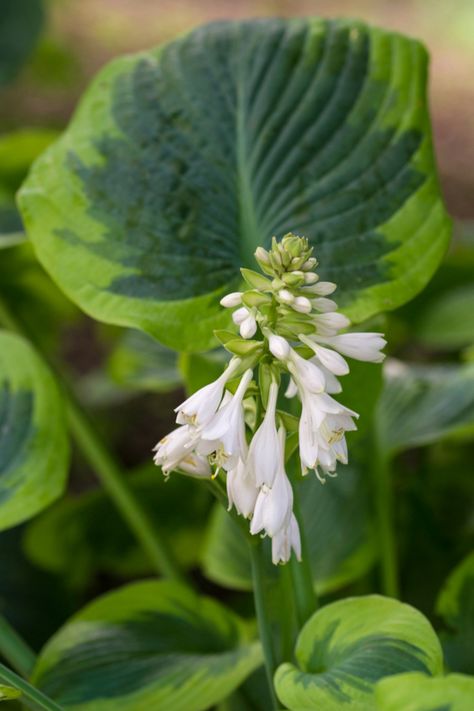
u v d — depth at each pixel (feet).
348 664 3.92
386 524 4.96
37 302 6.59
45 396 4.54
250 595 5.57
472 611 4.53
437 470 5.65
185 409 3.72
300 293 3.77
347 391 4.44
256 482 3.70
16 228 5.46
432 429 5.02
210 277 4.32
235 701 4.70
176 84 4.55
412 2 20.33
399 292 4.28
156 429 8.38
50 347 7.15
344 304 4.27
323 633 4.02
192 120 4.50
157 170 4.44
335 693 3.85
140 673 4.33
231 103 4.52
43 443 4.48
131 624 4.48
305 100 4.48
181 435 3.76
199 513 5.81
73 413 5.21
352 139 4.43
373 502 5.00
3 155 5.93
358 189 4.38
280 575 4.18
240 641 4.46
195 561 5.79
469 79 16.74
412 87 4.47
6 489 4.42
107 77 4.59
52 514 5.67
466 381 5.16
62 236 4.37
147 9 19.33
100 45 16.96
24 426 4.50
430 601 5.25
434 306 6.75
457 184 12.35
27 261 5.84
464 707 3.59
